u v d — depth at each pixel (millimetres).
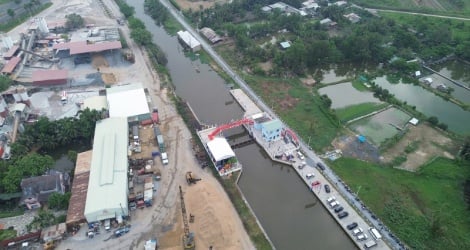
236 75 183250
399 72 185375
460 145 138375
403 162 131625
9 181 114938
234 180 125625
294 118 153750
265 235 107500
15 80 173000
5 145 133500
